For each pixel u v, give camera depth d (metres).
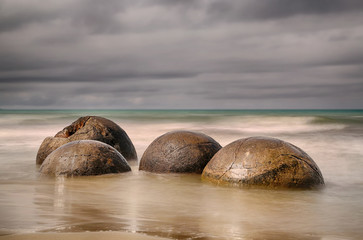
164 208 6.41
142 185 8.12
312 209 6.44
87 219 5.64
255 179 7.56
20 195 7.18
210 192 7.45
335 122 31.64
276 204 6.68
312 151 15.06
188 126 29.62
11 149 15.37
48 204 6.51
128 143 11.29
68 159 8.87
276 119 34.38
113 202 6.76
